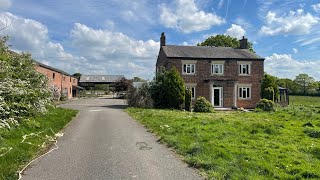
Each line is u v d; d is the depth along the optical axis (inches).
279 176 266.5
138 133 521.7
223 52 1545.3
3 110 428.5
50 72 1754.4
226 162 307.3
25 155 327.6
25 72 629.3
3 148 325.4
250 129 557.6
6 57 580.1
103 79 3410.4
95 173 279.9
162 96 1250.0
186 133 497.7
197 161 311.7
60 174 275.4
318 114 933.2
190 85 1435.8
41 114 623.8
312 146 413.1
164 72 1298.0
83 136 483.2
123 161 324.5
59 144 414.0
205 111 1124.5
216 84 1455.5
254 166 295.1
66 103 1605.6
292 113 966.4
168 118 753.0
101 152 367.2
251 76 1510.8
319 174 274.4
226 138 458.3
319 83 3048.7
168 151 375.9
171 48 1515.7
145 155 353.4
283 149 391.5
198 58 1446.9
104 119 753.6
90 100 2055.9
